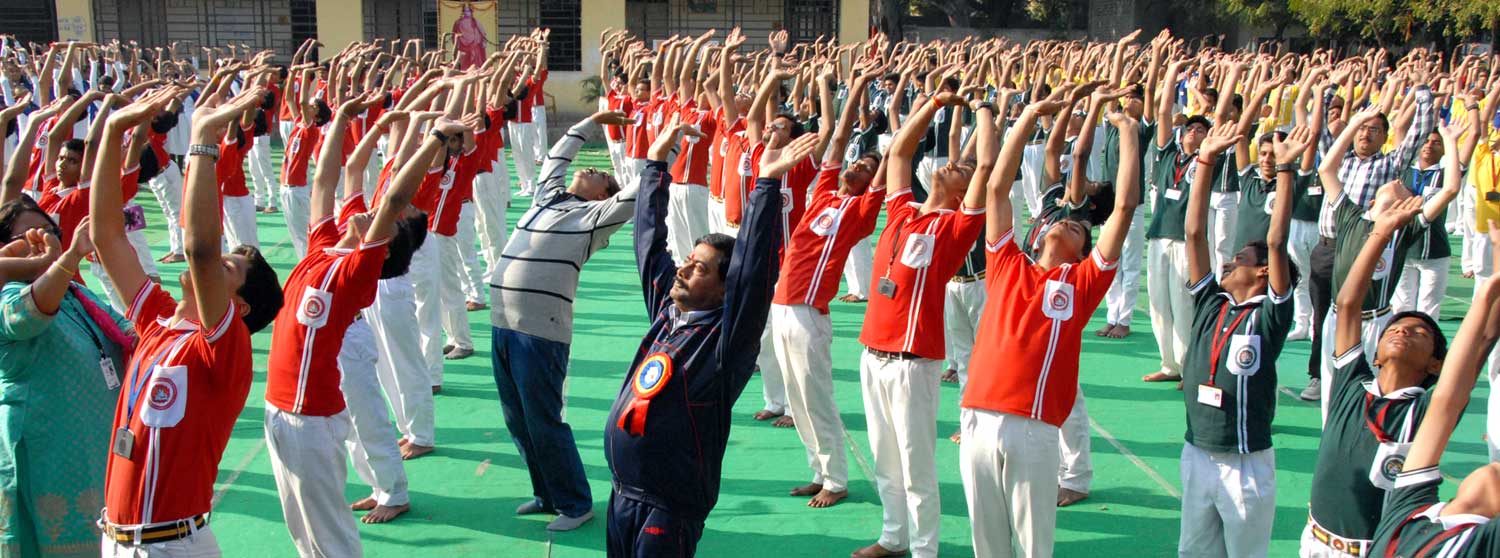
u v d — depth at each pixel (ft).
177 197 39.11
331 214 17.51
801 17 91.40
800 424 20.13
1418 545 10.15
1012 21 127.95
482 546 18.20
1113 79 33.78
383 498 18.99
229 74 27.73
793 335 19.19
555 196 18.28
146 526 12.15
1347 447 13.00
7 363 14.15
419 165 15.37
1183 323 26.20
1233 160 29.45
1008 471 14.96
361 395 18.49
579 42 89.81
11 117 20.40
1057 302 14.69
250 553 17.93
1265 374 15.12
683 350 13.24
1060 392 14.76
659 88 40.32
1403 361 12.48
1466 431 23.90
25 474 14.39
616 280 37.76
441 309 27.96
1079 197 20.25
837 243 19.12
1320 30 86.28
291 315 15.42
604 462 21.71
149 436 12.07
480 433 23.21
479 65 87.25
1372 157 27.50
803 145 13.08
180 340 12.35
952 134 24.16
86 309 14.97
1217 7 99.25
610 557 13.80
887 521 17.75
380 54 47.24
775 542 18.47
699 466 13.28
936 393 17.12
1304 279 29.86
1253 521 15.26
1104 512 19.75
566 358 18.37
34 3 86.38
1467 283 39.01
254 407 24.73
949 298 24.71
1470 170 33.94
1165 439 23.24
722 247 13.41
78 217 22.70
